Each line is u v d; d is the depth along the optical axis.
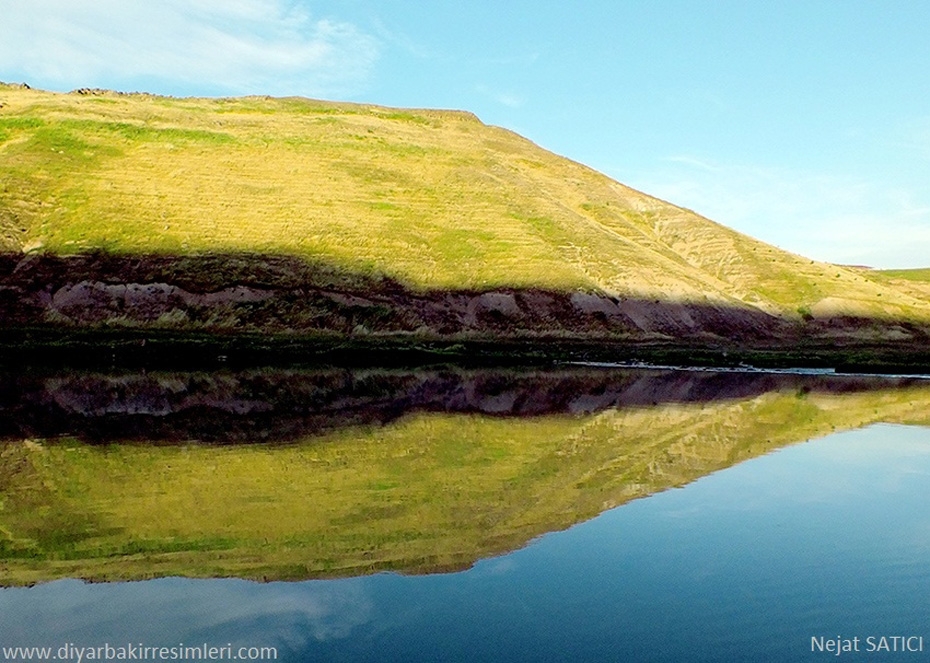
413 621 7.82
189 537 10.47
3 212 51.31
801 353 54.75
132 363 36.34
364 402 25.66
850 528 11.25
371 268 56.72
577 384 33.88
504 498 12.80
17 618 7.84
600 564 9.57
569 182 91.62
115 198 57.41
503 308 55.66
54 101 75.19
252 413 22.47
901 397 31.64
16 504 11.98
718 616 8.05
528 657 7.04
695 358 48.97
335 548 10.08
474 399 27.31
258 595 8.46
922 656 7.19
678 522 11.47
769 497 13.18
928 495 13.50
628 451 17.36
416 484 13.74
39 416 20.88
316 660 6.89
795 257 83.19
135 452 16.31
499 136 103.00
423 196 72.00
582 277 61.41
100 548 9.99
